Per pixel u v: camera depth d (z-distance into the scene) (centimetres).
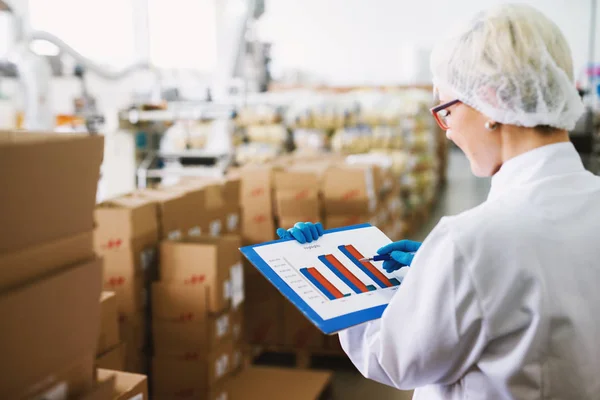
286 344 313
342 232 120
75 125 387
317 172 322
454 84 97
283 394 253
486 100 93
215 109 425
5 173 73
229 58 564
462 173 1049
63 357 87
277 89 859
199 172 420
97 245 219
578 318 86
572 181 94
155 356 229
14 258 77
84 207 89
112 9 666
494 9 98
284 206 315
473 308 86
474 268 86
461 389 96
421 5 1139
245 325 318
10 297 75
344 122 482
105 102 502
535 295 85
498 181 98
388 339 94
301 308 93
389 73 1177
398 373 94
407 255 107
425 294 90
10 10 372
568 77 92
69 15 605
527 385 87
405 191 560
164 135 440
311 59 1209
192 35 796
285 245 110
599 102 593
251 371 273
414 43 1155
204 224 270
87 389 95
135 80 657
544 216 90
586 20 1036
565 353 86
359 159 415
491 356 89
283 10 1199
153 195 251
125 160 400
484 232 88
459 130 100
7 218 74
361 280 105
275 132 464
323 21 1188
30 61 369
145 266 227
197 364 225
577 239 89
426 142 600
